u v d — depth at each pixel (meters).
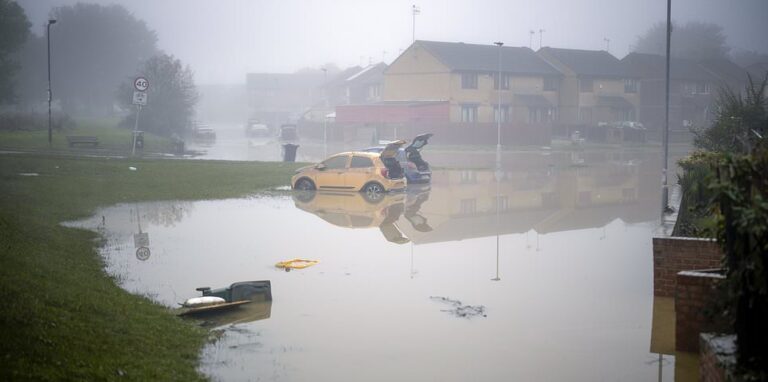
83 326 8.31
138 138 42.25
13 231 13.34
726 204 5.85
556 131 68.75
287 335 9.45
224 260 13.77
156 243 15.22
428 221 19.14
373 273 12.97
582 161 42.56
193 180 26.44
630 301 11.22
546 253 14.98
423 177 28.17
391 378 8.01
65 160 30.33
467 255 14.70
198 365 8.16
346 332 9.61
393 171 25.88
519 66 71.06
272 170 30.55
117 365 7.36
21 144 39.03
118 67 102.06
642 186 28.22
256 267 13.26
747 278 5.63
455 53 68.81
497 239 16.59
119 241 15.24
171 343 8.64
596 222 19.20
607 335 9.56
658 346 9.13
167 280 12.08
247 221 18.52
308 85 126.44
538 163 40.69
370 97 90.25
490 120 68.81
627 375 8.16
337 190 25.06
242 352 8.73
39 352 7.14
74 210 18.75
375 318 10.27
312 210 20.72
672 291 11.34
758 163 6.11
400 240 16.28
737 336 5.86
